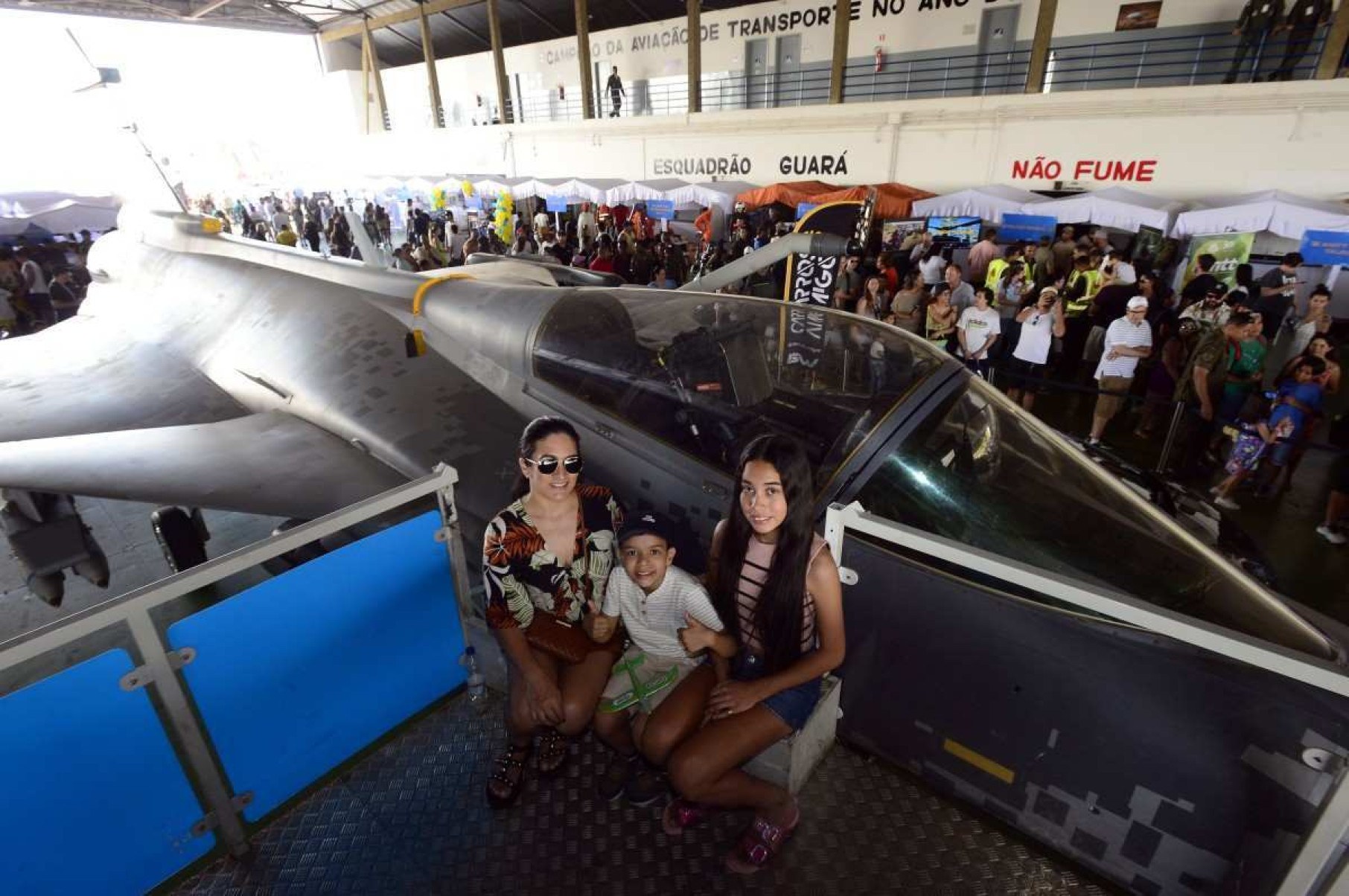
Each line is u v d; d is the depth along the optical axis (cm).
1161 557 208
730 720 170
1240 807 139
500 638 191
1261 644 120
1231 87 932
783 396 247
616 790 189
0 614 431
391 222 2278
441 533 198
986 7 1322
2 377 625
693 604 177
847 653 192
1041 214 936
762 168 1442
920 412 228
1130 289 762
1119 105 1021
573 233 1564
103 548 498
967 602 163
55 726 137
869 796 188
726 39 1700
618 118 1645
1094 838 163
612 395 278
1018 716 164
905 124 1228
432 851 176
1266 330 729
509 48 2212
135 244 855
